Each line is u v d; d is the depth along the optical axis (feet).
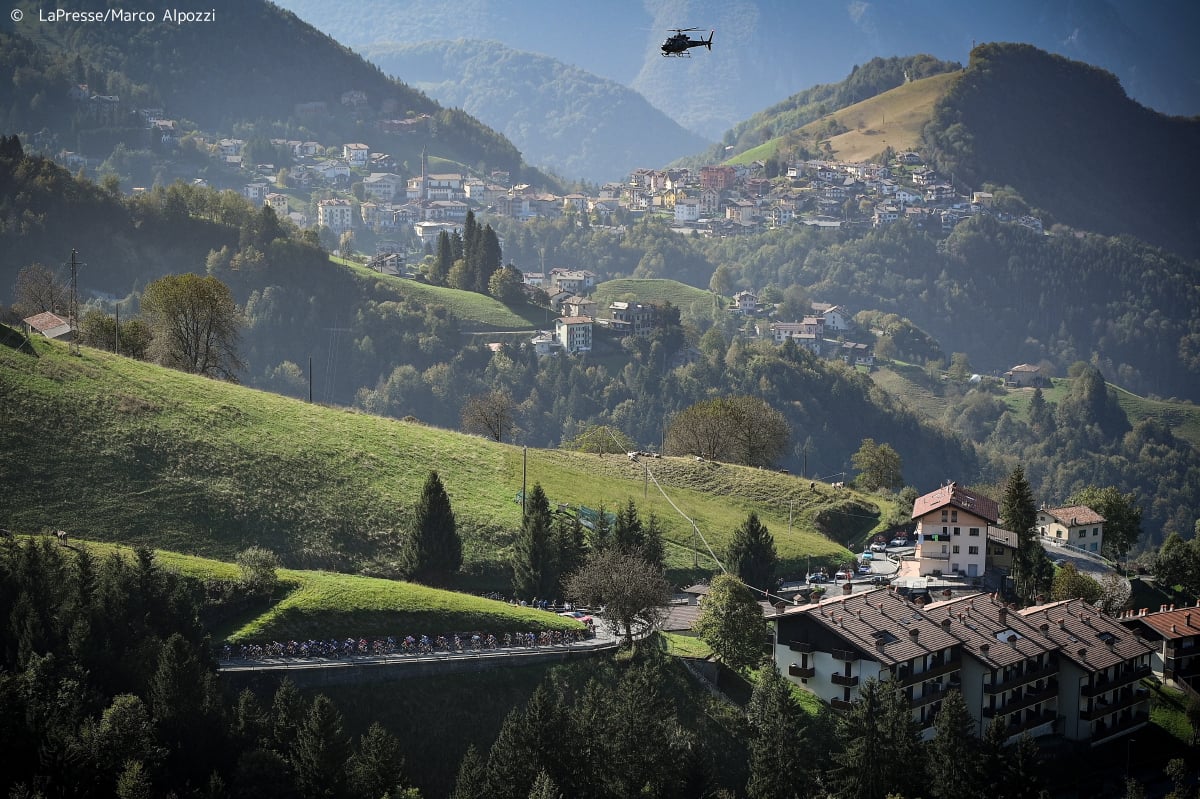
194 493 549.95
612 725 411.95
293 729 386.52
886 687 441.27
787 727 425.28
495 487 648.79
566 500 654.94
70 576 424.05
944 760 430.20
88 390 605.31
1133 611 631.97
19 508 507.30
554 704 403.95
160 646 399.03
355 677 437.58
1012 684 492.13
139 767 347.36
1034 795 431.02
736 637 485.97
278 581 483.51
